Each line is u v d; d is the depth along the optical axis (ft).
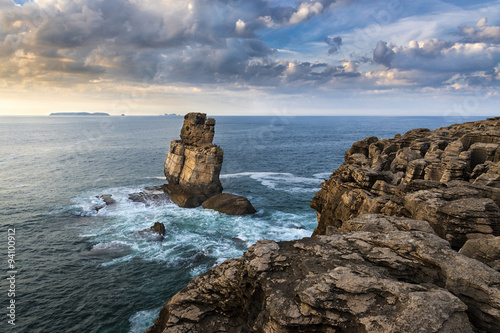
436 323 25.30
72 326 72.18
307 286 31.89
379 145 128.57
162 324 45.34
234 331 37.83
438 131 127.44
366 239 40.83
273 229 131.64
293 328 29.68
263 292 35.73
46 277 91.56
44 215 143.74
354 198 81.41
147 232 122.62
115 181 219.41
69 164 283.79
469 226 43.04
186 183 168.76
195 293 41.83
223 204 155.02
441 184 59.82
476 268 30.73
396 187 73.72
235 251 109.70
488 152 82.48
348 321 28.04
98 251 107.96
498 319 26.43
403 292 28.55
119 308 78.54
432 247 35.50
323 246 40.42
